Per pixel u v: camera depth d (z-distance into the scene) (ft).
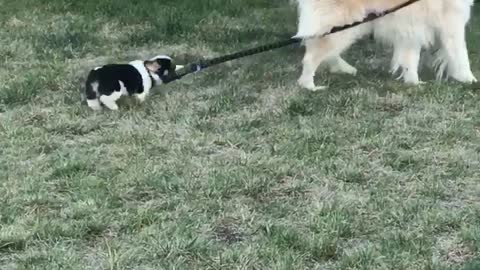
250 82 14.17
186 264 9.43
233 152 11.77
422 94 13.50
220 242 9.80
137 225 10.04
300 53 15.62
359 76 14.43
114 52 15.93
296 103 13.07
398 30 13.84
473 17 17.38
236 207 10.43
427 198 10.55
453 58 14.11
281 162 11.37
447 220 10.01
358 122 12.54
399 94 13.50
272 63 15.07
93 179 10.98
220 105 13.11
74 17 18.08
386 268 9.26
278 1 19.35
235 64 15.06
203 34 16.80
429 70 14.83
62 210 10.36
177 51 15.96
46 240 9.80
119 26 17.49
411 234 9.80
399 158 11.43
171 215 10.28
